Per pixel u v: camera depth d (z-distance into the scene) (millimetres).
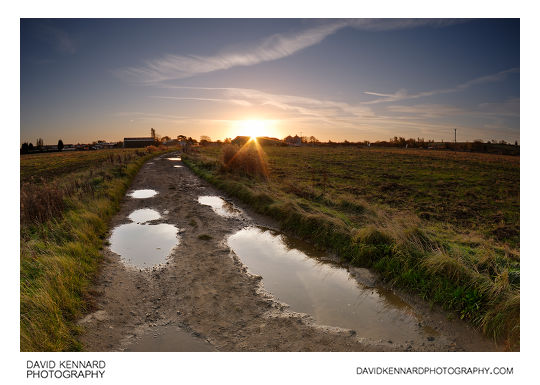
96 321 4469
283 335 4309
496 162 39344
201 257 7012
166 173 23328
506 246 7414
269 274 6281
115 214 10797
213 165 23750
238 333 4352
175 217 10469
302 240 8320
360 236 7074
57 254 5844
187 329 4434
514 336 4043
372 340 4199
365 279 5992
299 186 14336
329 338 4246
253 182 16547
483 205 14789
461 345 4070
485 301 4570
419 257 5859
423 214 12430
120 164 22812
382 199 15609
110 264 6516
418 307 4957
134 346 4043
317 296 5410
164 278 5969
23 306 4152
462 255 5844
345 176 24391
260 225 9727
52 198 8836
